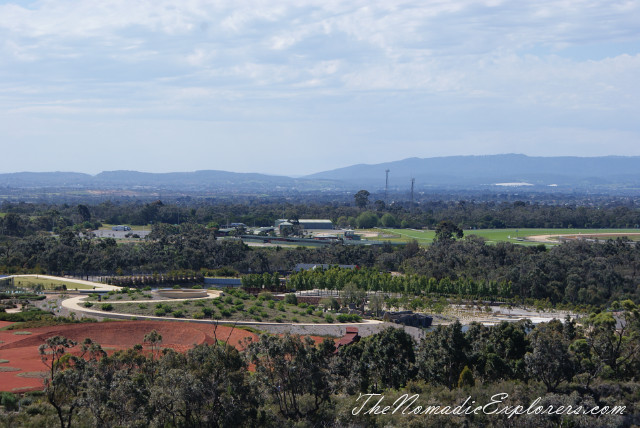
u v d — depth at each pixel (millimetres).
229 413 71688
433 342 98938
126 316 147625
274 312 160500
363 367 93750
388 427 75438
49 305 157750
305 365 81125
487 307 189500
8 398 79750
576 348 100438
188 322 140875
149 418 71375
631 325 116688
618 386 90688
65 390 76062
